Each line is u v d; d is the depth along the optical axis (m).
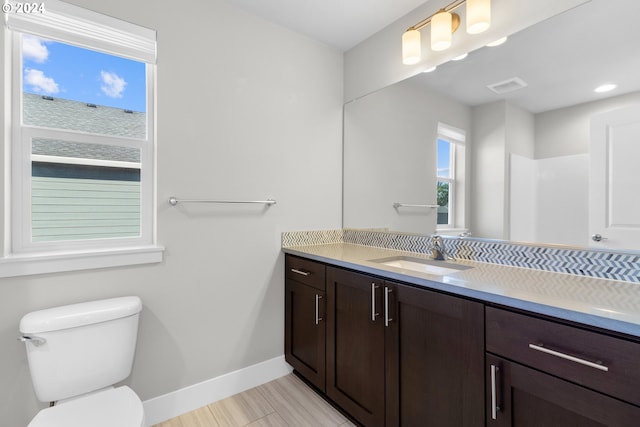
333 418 1.65
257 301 1.98
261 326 2.00
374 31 2.12
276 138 2.04
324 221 2.29
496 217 1.54
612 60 1.18
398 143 1.99
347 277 1.60
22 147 1.34
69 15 1.37
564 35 1.29
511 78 1.46
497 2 1.49
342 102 2.37
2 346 1.26
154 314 1.62
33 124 1.38
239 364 1.91
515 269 1.41
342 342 1.64
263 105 1.98
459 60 1.66
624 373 0.76
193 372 1.74
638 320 0.74
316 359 1.82
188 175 1.71
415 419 1.27
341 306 1.65
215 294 1.81
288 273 2.07
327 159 2.30
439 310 1.18
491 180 1.55
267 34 1.99
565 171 1.30
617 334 0.77
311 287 1.86
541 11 1.35
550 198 1.34
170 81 1.65
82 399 1.15
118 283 1.51
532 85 1.39
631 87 1.14
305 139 2.18
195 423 1.62
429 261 1.71
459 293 1.10
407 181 1.95
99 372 1.30
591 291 1.01
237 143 1.88
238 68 1.88
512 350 0.97
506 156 1.50
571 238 1.29
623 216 1.15
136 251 1.54
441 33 1.58
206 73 1.76
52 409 1.08
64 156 1.44
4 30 1.27
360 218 2.27
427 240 1.86
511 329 0.97
